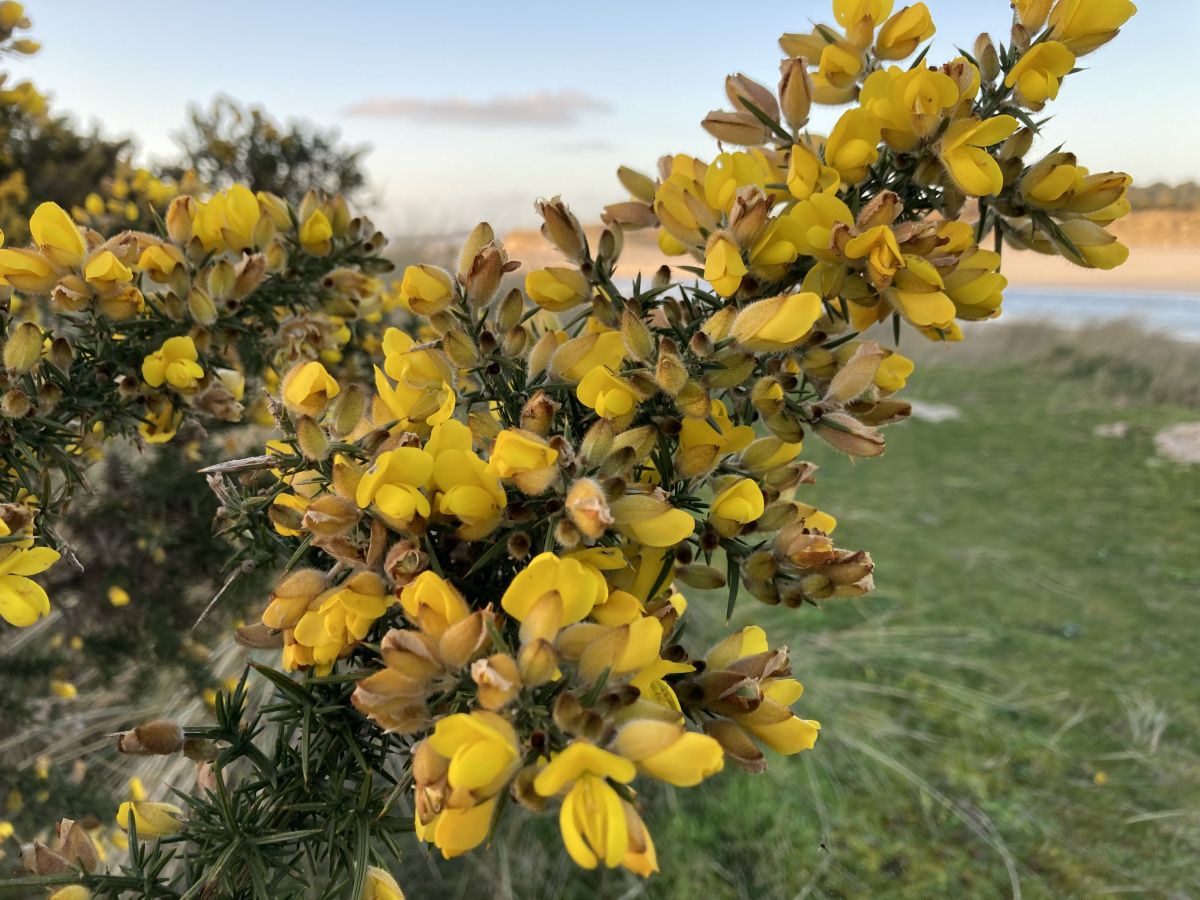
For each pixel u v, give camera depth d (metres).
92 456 0.30
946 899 0.59
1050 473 1.42
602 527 0.14
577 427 0.19
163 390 0.28
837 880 0.60
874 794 0.67
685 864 0.61
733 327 0.18
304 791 0.18
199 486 0.53
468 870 0.58
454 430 0.16
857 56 0.21
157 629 0.53
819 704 0.76
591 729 0.13
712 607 0.86
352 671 0.18
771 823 0.64
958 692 0.78
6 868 0.44
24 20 0.53
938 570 1.05
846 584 0.17
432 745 0.13
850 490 1.34
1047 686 0.81
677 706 0.16
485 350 0.19
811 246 0.18
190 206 0.28
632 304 0.19
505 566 0.17
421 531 0.16
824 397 0.19
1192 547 1.12
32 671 0.51
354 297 0.34
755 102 0.22
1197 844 0.63
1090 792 0.68
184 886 0.21
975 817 0.65
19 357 0.23
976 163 0.18
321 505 0.16
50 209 0.24
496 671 0.13
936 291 0.18
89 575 0.53
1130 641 0.89
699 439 0.18
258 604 0.53
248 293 0.29
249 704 0.48
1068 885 0.60
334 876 0.18
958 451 1.55
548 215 0.20
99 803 0.50
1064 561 1.08
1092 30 0.19
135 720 0.59
